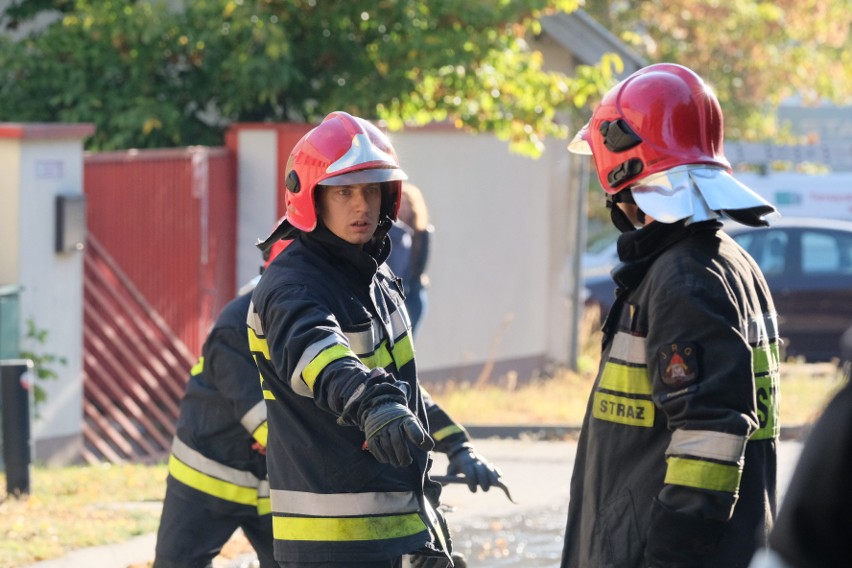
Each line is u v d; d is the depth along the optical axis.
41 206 21.89
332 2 28.62
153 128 28.31
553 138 33.47
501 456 21.88
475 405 26.48
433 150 30.28
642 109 7.92
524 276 33.06
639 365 7.70
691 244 7.61
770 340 7.84
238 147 27.12
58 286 22.25
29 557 13.82
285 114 29.86
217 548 11.29
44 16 31.98
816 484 4.77
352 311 8.33
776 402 7.81
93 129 22.55
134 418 24.30
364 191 8.50
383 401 7.37
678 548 7.18
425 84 29.59
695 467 7.14
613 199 8.28
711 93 8.09
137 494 17.62
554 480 19.95
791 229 35.81
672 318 7.34
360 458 8.24
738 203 7.68
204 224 26.11
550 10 30.58
